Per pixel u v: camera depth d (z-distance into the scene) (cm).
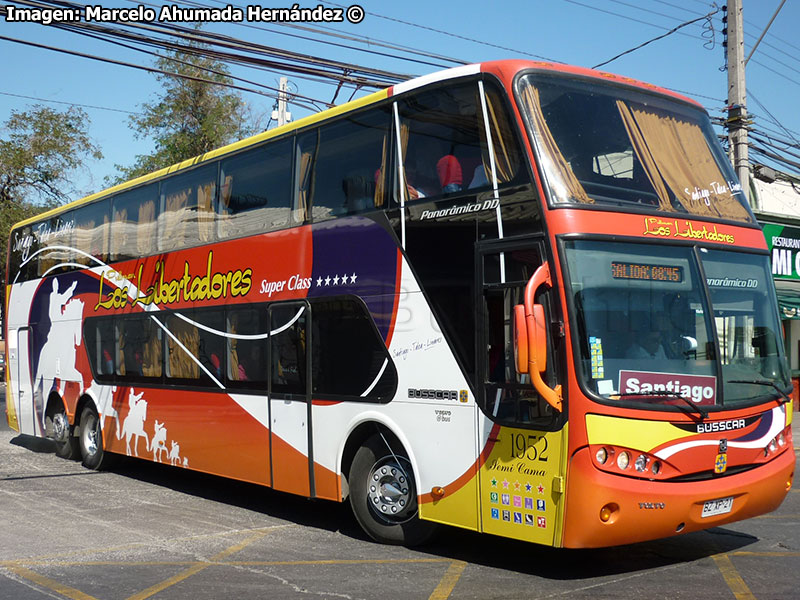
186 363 1068
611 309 631
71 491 1127
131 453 1195
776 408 700
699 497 627
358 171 825
